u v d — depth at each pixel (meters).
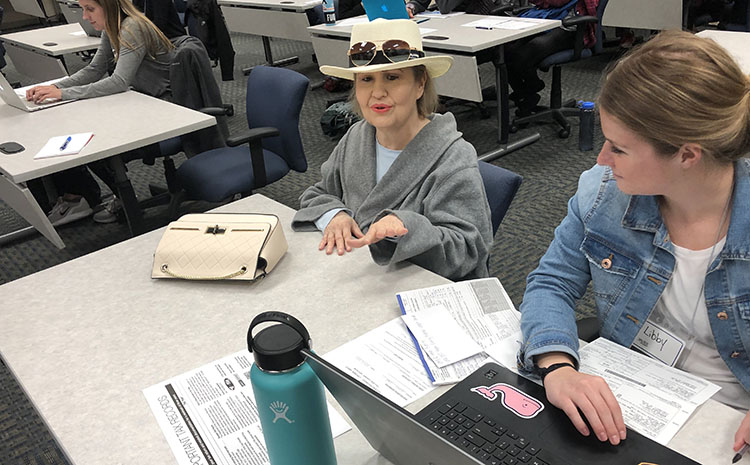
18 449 2.01
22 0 7.23
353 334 1.20
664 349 1.11
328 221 1.60
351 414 0.84
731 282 1.00
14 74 6.71
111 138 2.36
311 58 6.36
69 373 1.15
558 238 1.22
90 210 3.47
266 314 0.79
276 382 0.77
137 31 3.00
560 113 3.94
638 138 0.87
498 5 4.19
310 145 4.22
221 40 5.29
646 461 0.82
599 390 0.91
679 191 0.95
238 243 1.41
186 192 2.76
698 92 0.82
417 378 1.07
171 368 1.14
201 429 0.99
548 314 1.10
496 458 0.84
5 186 2.29
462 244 1.47
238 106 5.14
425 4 4.21
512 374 1.02
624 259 1.11
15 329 1.30
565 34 3.68
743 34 2.67
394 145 1.66
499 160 3.68
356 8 4.95
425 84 1.63
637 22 4.08
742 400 1.08
